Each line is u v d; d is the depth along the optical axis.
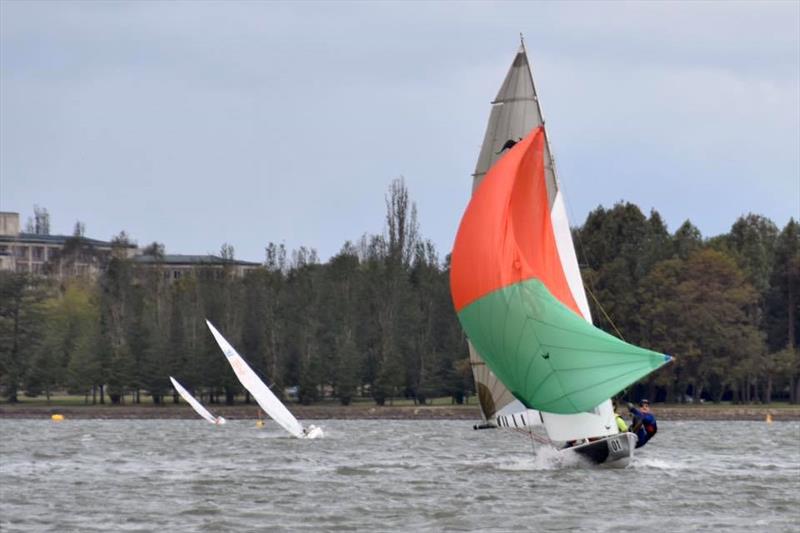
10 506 153.88
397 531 134.00
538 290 170.88
